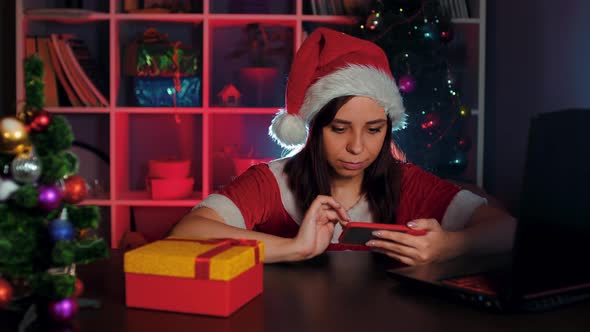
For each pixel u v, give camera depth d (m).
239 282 0.85
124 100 3.35
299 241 1.16
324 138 1.41
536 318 0.82
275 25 3.32
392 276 1.00
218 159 3.49
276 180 1.60
